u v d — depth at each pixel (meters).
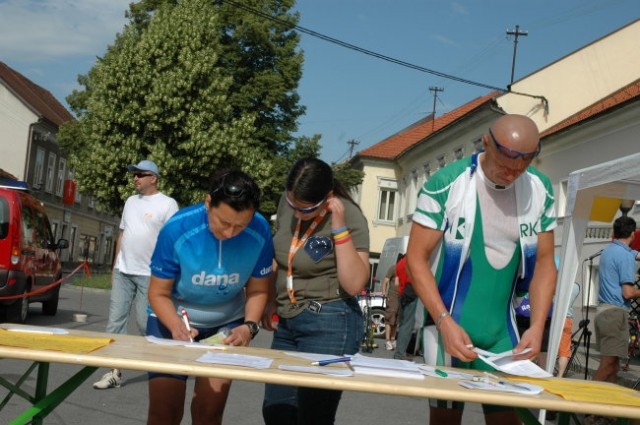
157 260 4.34
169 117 34.03
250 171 35.88
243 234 4.32
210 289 4.39
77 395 7.96
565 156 24.95
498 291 4.26
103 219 71.12
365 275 4.47
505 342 4.32
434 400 4.36
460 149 37.69
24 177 51.31
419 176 46.28
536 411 5.11
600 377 8.55
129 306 8.30
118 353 3.44
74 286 28.09
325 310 4.51
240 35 39.94
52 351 3.25
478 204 4.18
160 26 34.72
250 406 8.30
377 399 9.63
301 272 4.54
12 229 12.96
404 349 12.53
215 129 34.75
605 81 30.50
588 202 6.37
